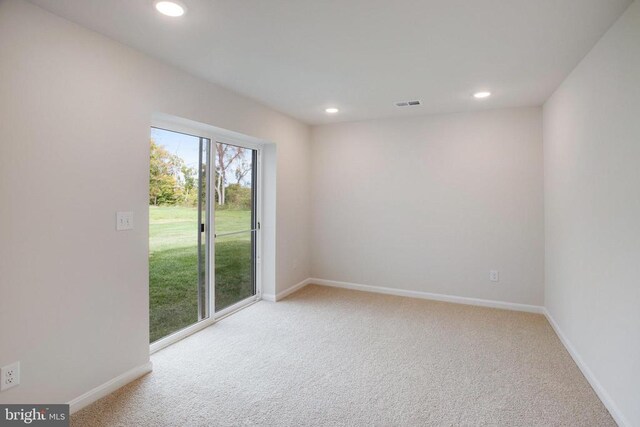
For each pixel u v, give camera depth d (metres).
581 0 1.76
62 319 1.93
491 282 3.96
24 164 1.75
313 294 4.45
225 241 3.65
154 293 2.84
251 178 4.07
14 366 1.73
